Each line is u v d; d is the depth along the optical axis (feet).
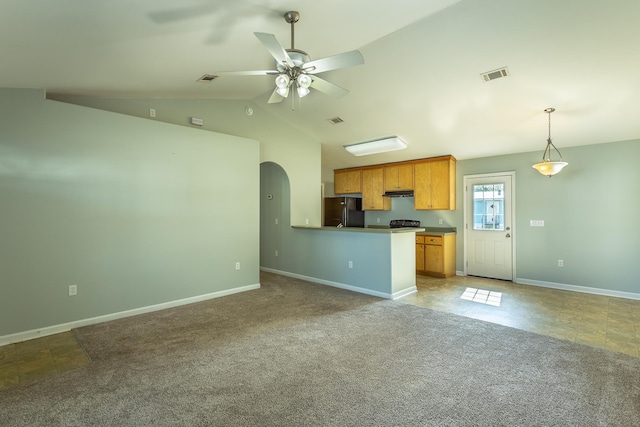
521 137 15.96
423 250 20.06
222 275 14.84
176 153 13.30
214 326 10.98
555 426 5.89
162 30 7.61
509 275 18.29
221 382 7.41
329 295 14.99
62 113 10.55
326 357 8.66
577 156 16.05
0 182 9.52
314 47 10.14
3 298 9.56
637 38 8.72
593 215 15.62
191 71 10.89
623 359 8.55
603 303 13.88
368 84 13.24
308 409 6.40
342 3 7.48
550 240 16.87
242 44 9.10
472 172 19.63
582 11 8.11
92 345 9.43
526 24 8.85
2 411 6.31
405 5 8.05
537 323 11.35
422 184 20.65
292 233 19.10
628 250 14.76
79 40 7.47
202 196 14.11
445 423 5.98
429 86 12.70
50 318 10.34
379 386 7.24
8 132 9.64
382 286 14.73
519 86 11.73
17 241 9.77
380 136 18.19
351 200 23.98
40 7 5.88
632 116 12.86
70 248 10.72
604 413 6.25
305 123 18.29
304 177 19.54
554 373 7.80
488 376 7.66
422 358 8.60
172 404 6.57
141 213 12.32
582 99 12.05
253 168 16.08
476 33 9.48
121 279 11.83
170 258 13.12
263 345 9.43
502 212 18.51
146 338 9.95
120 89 11.57
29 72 8.87
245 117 16.57
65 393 6.95
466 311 12.72
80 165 10.91
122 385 7.28
